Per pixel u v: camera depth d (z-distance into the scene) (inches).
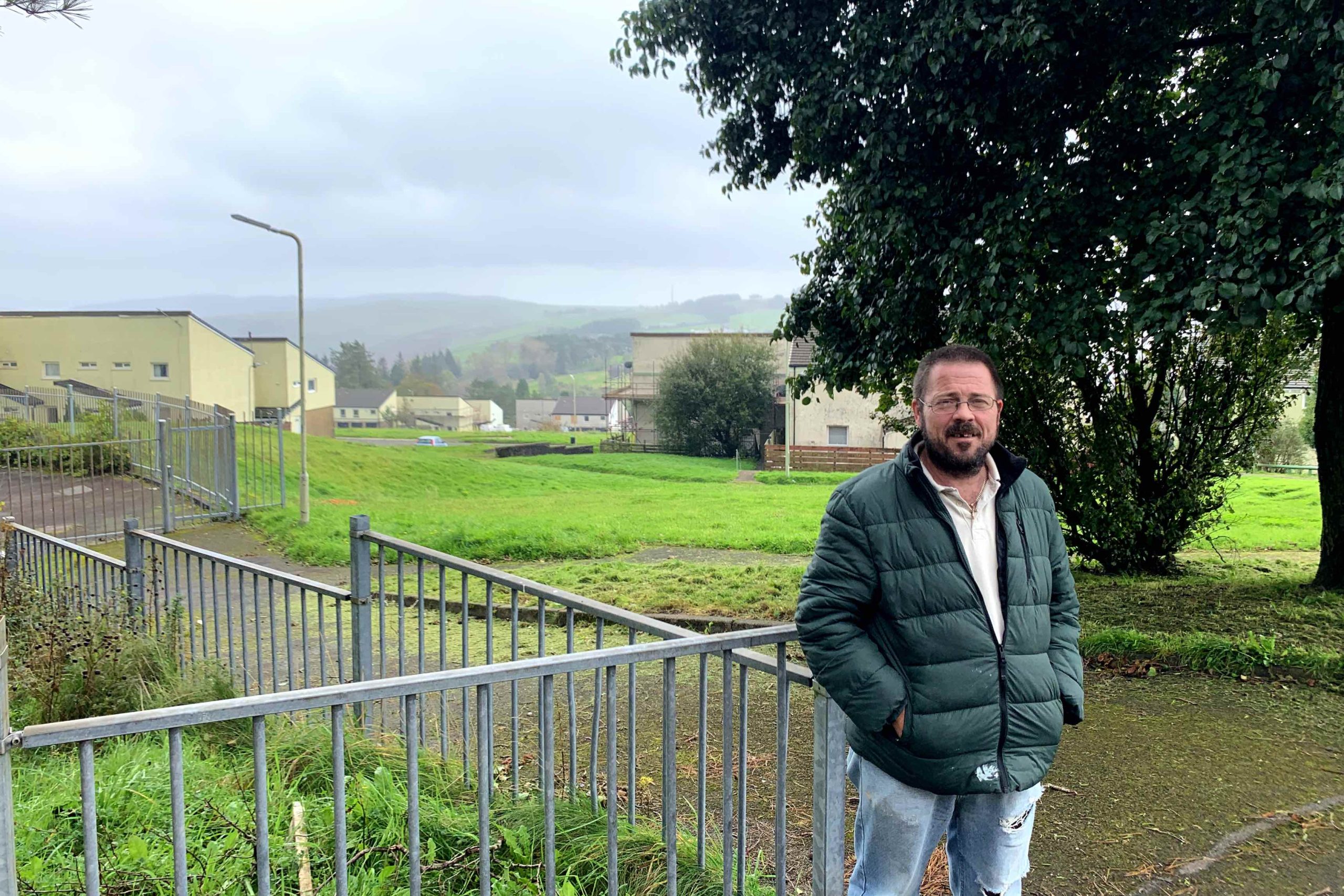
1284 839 133.6
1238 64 221.8
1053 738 85.1
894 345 282.7
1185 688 207.2
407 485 893.2
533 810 116.6
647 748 174.2
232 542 492.4
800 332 340.5
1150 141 233.1
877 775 86.7
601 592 337.4
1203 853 129.8
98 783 125.2
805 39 272.2
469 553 444.5
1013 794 85.9
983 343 249.8
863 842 90.0
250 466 802.2
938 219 256.2
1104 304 225.6
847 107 258.5
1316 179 185.0
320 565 426.3
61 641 175.2
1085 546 351.9
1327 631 233.8
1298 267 193.5
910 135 251.8
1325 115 197.3
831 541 84.3
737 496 869.8
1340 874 123.3
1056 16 219.0
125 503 578.2
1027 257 236.2
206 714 68.7
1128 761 164.6
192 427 573.3
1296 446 1223.5
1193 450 336.5
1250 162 200.4
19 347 1675.7
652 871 106.1
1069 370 240.2
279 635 265.0
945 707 81.0
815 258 334.0
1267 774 157.8
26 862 100.4
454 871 104.5
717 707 203.5
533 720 188.1
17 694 169.9
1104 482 328.8
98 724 64.8
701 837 103.1
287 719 150.6
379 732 145.7
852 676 80.0
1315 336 299.7
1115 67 234.5
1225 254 203.9
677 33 289.9
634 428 2258.9
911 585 82.1
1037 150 247.6
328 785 129.4
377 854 107.3
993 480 86.9
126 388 1691.7
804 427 1556.3
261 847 72.9
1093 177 235.8
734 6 277.7
